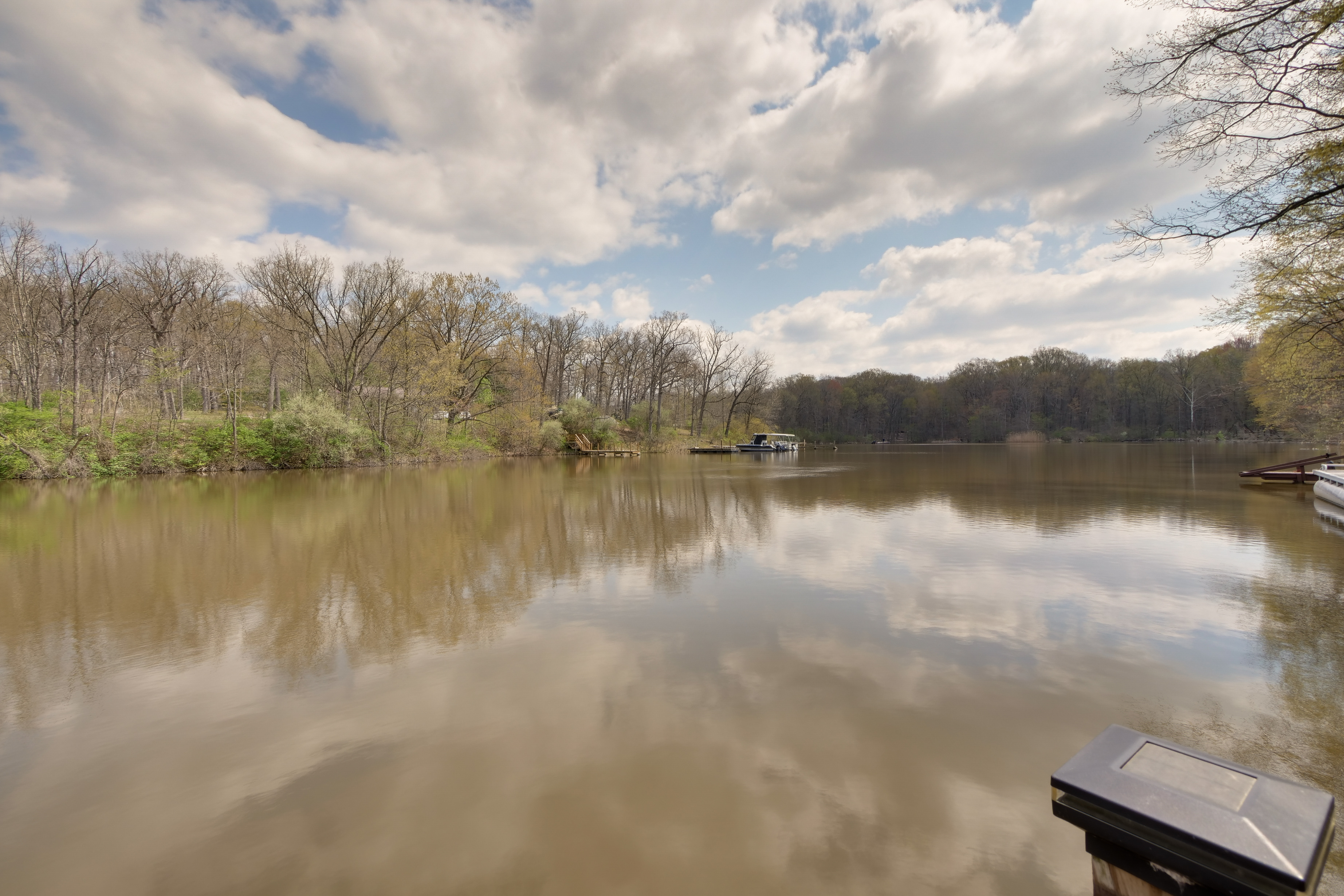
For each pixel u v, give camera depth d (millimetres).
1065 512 14688
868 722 4516
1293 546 10320
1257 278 11070
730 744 4230
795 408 86188
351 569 9312
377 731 4500
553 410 48219
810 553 10297
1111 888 1333
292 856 3219
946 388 91000
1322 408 20844
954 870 3031
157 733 4523
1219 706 4715
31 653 6086
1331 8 6539
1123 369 79500
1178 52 7480
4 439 21328
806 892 2896
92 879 3078
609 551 10547
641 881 2979
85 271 29078
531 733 4426
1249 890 1072
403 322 33469
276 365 38562
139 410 24875
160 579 8750
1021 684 5125
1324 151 7383
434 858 3168
